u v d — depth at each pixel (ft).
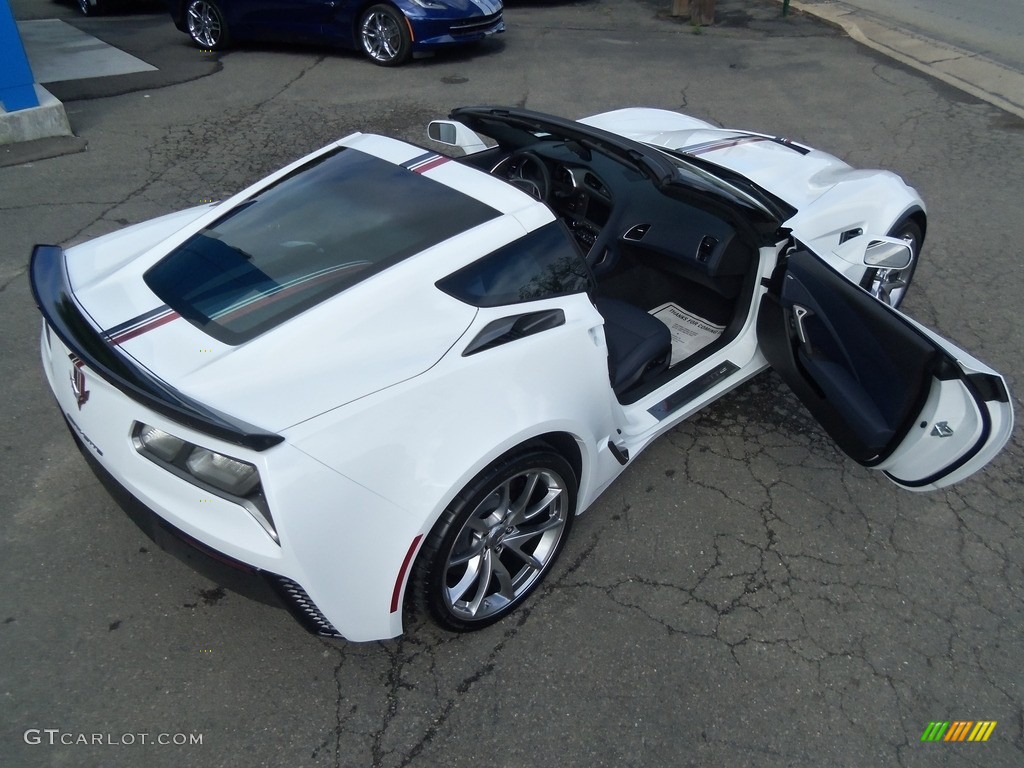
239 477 6.23
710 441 11.46
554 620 8.55
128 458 6.73
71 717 7.22
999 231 17.61
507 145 13.26
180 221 9.37
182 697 7.49
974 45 33.40
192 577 8.71
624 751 7.27
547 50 30.99
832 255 11.96
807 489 10.62
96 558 8.83
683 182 9.62
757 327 10.54
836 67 29.94
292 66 27.94
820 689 7.97
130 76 26.05
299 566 6.34
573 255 8.52
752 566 9.37
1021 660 8.39
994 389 8.20
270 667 7.83
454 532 7.11
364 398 6.64
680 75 28.32
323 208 8.38
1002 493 10.67
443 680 7.83
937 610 8.93
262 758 7.02
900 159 21.47
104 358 6.51
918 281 15.55
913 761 7.34
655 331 10.39
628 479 10.63
